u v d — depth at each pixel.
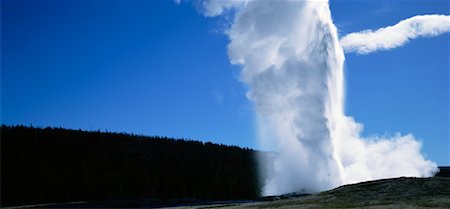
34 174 131.25
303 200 63.22
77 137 152.25
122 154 147.25
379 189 63.44
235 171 141.88
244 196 134.38
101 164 141.12
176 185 137.50
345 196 62.16
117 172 139.50
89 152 144.38
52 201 124.81
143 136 162.88
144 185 134.38
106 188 131.00
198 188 136.25
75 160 141.12
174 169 143.88
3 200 121.75
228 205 67.19
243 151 159.50
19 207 94.75
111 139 155.50
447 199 55.47
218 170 141.88
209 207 65.69
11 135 144.38
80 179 132.88
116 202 95.94
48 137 149.62
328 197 63.00
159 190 135.00
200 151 157.12
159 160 147.38
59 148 144.62
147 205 90.44
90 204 93.44
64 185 129.38
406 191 60.81
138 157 148.00
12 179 128.25
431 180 65.06
